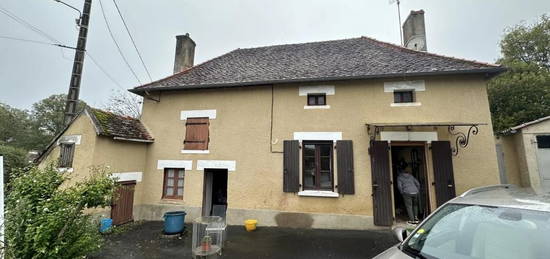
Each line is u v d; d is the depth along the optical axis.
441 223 2.62
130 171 7.98
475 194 2.90
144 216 8.25
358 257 5.18
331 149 7.56
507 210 2.30
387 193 6.82
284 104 8.01
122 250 5.66
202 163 8.24
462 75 7.00
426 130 6.99
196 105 8.68
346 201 7.09
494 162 6.54
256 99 8.27
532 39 14.25
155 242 6.20
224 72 9.40
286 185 7.45
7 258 2.97
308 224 7.20
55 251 3.24
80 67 9.91
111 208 7.29
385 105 7.32
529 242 2.04
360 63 8.23
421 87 7.19
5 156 10.53
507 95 12.48
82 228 3.97
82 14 10.26
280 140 7.83
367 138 7.28
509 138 8.97
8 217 3.11
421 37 9.15
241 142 8.10
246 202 7.72
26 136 26.89
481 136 6.68
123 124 8.15
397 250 2.59
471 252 2.23
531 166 7.97
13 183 3.92
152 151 8.67
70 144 7.34
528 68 13.09
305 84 7.98
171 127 8.70
